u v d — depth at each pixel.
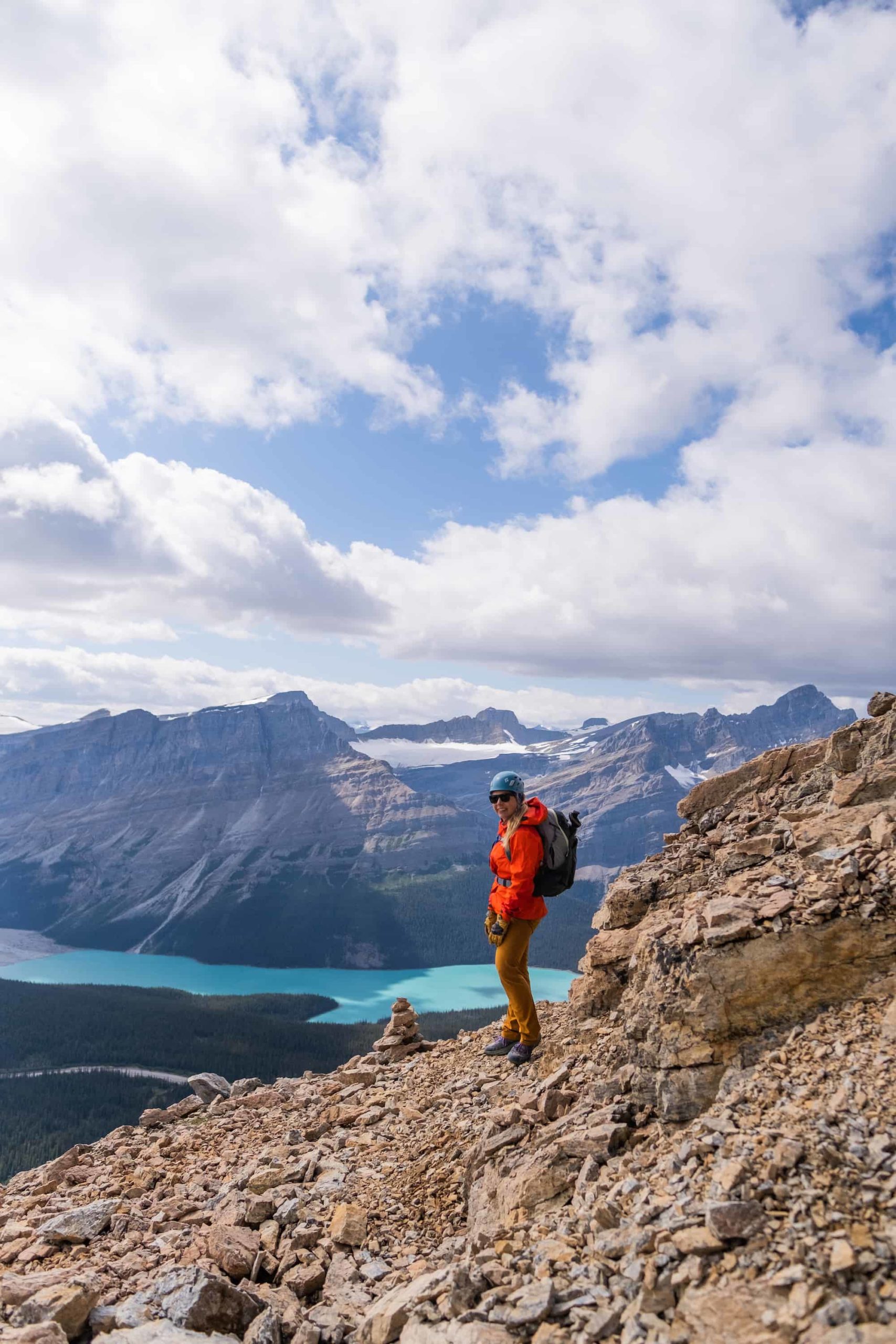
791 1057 7.14
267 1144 12.41
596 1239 6.03
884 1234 4.78
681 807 13.48
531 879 11.34
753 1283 4.80
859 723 11.47
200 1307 6.71
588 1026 11.07
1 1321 6.76
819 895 8.16
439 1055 15.48
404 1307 6.14
